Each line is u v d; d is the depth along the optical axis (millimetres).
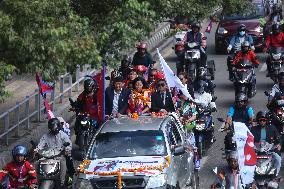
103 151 27250
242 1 57562
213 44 63438
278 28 48938
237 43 48656
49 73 26781
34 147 29578
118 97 32844
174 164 26969
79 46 27422
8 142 35188
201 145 33188
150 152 27078
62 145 28781
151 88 36125
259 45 58281
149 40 58625
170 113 29859
